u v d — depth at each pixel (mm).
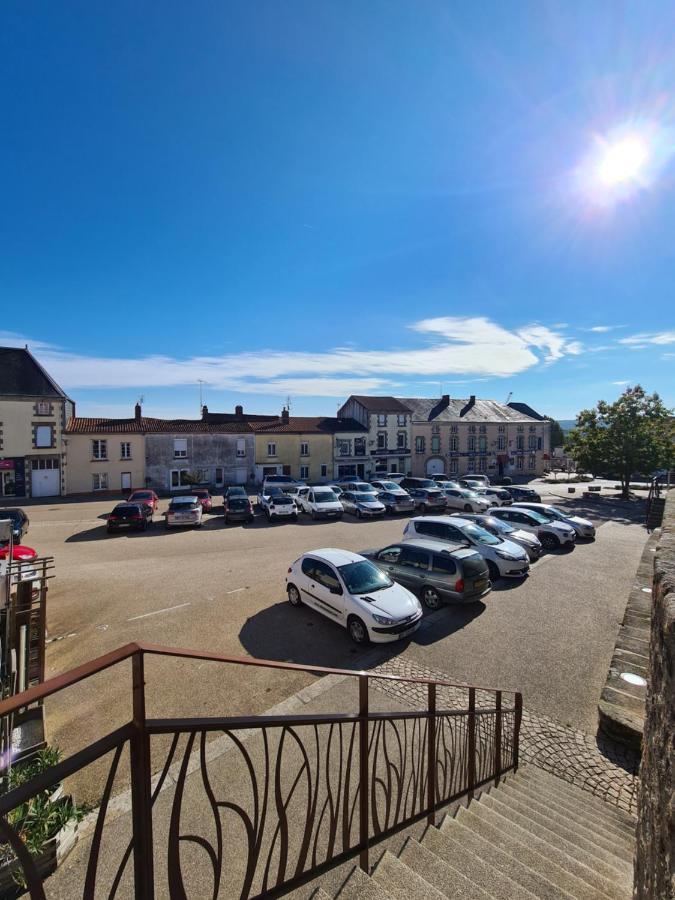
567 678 7281
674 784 1880
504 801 4488
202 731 1661
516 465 51188
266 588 11258
